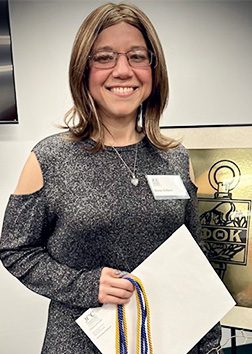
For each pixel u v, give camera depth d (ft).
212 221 3.98
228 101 4.96
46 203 2.66
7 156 4.90
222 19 4.74
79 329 2.72
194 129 3.95
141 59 2.65
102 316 2.59
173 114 4.95
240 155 3.83
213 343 3.08
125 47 2.56
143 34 2.66
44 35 4.64
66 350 2.71
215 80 4.90
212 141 3.91
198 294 2.74
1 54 4.31
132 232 2.66
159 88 2.88
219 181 3.92
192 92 4.91
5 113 4.48
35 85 4.75
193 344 2.74
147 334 2.62
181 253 2.71
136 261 2.73
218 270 3.98
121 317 2.54
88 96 2.72
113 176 2.70
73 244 2.64
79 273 2.58
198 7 4.69
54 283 2.56
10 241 2.65
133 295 2.62
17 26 4.60
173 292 2.70
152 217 2.69
